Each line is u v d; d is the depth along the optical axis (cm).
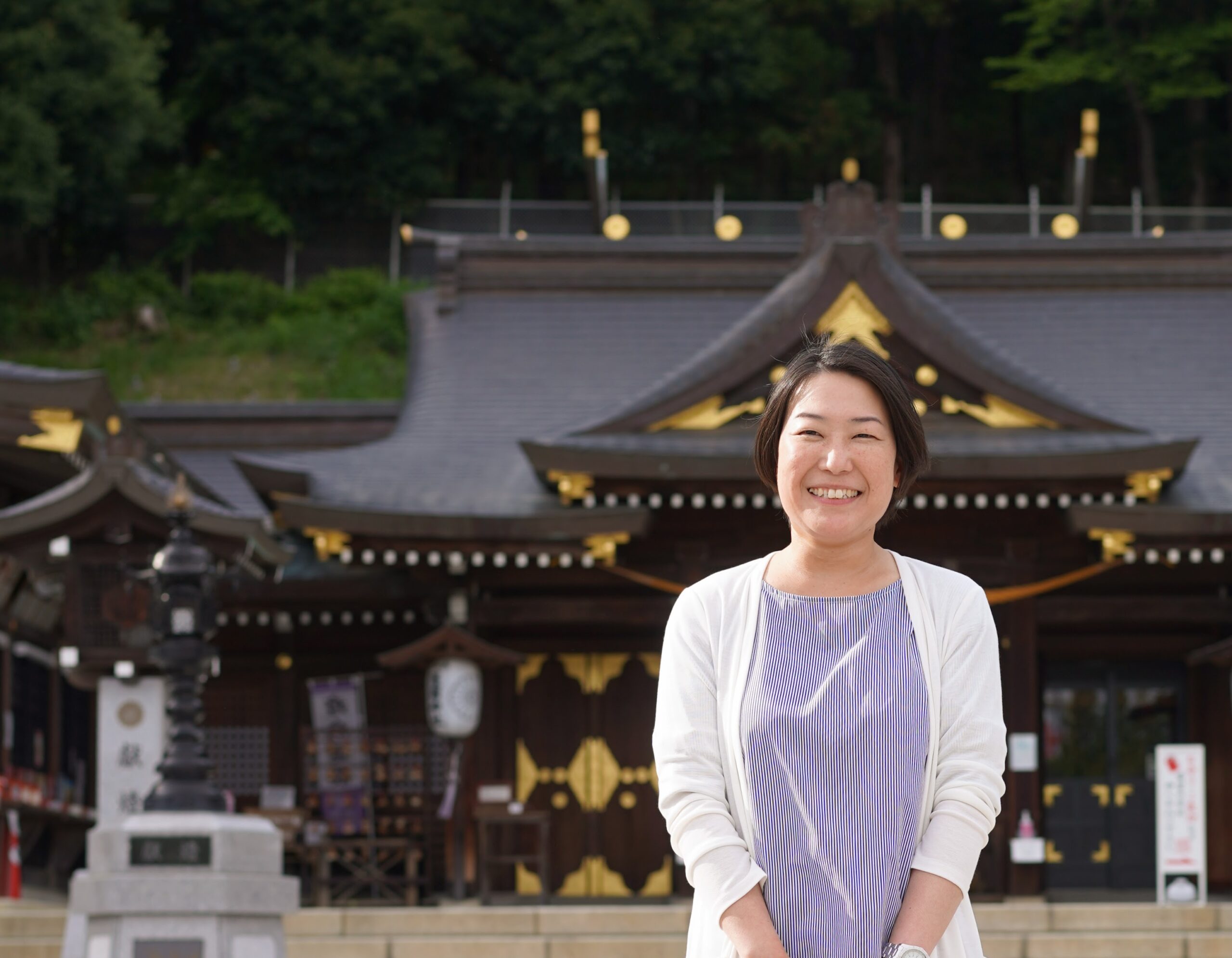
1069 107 4706
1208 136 4612
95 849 1079
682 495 1612
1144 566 1716
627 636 1747
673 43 4266
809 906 265
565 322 2062
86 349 3897
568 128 4356
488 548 1608
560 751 1731
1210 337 2020
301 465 1747
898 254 1891
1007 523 1666
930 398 1655
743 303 2086
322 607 1761
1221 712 1745
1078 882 1745
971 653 279
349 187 4238
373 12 4309
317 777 1672
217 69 4303
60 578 1488
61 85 3859
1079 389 1931
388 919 1408
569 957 1348
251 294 4062
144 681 1392
